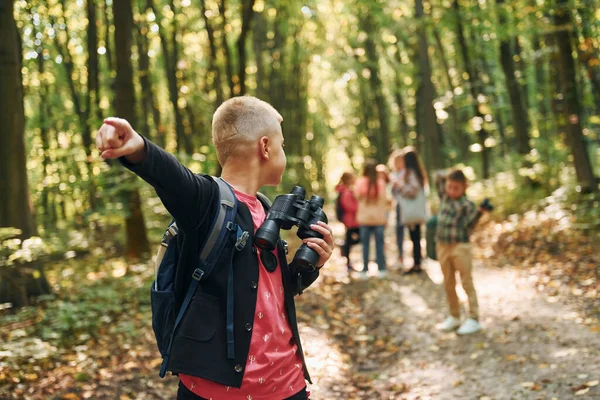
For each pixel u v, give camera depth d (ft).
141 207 32.71
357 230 31.27
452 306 20.29
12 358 16.78
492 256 29.99
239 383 5.80
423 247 38.60
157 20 43.39
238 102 6.68
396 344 19.58
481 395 14.47
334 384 16.14
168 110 58.08
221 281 5.93
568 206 32.19
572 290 21.90
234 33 57.26
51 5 44.93
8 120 23.16
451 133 83.66
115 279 27.78
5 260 19.99
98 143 4.94
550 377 14.80
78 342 19.65
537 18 34.71
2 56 23.21
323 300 25.71
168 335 6.04
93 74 41.93
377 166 29.76
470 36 55.47
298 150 78.74
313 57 75.97
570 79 32.73
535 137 44.55
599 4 30.22
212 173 31.24
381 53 79.97
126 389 15.81
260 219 6.54
